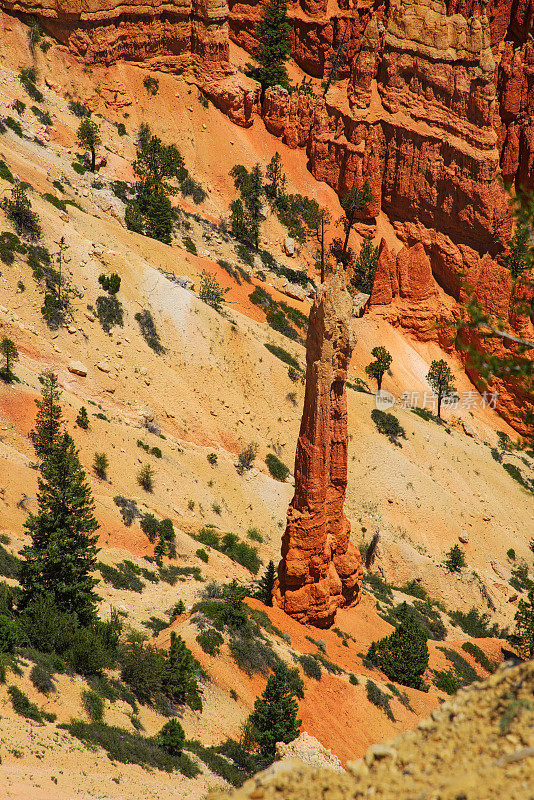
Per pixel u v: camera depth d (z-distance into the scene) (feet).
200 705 201.36
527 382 121.08
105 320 437.58
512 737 66.80
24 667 168.55
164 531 331.98
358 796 67.41
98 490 336.70
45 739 147.02
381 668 265.75
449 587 439.63
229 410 463.42
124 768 152.76
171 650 206.90
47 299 416.67
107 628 211.00
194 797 152.15
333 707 222.28
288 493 450.30
